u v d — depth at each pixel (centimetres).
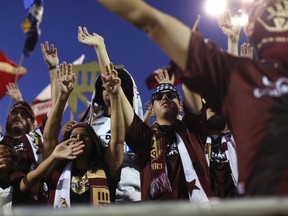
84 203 480
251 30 274
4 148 537
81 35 559
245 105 242
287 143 226
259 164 225
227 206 164
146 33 252
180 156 491
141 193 485
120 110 481
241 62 258
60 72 534
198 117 486
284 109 237
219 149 572
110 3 249
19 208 171
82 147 494
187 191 479
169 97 521
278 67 254
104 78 476
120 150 495
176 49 251
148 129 511
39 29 721
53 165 510
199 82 253
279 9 272
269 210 162
